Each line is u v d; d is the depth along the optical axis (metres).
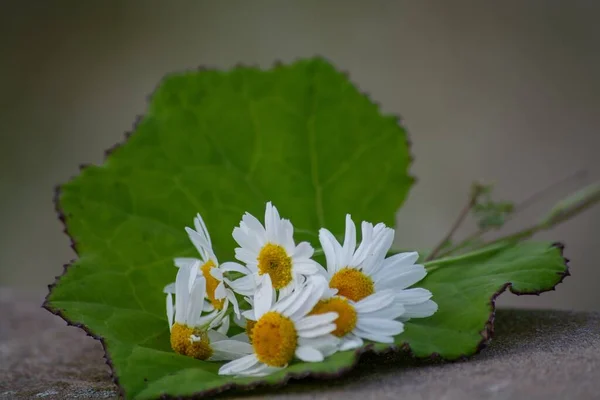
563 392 0.29
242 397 0.31
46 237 0.71
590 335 0.33
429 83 0.72
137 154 0.37
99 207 0.36
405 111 0.71
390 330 0.31
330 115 0.39
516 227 0.62
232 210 0.37
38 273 0.69
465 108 0.70
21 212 0.72
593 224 0.63
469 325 0.32
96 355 0.38
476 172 0.67
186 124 0.38
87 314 0.33
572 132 0.68
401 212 0.66
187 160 0.38
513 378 0.30
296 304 0.31
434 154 0.68
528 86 0.71
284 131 0.39
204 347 0.32
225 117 0.38
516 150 0.67
